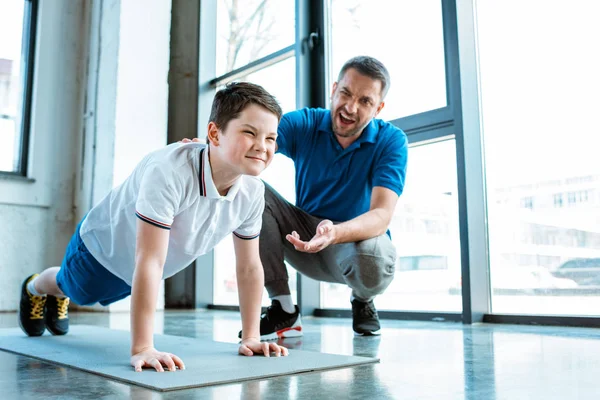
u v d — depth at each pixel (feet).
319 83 10.61
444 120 8.73
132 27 12.98
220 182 4.10
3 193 12.56
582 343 5.42
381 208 6.08
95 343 5.29
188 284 13.37
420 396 2.92
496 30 8.65
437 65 9.04
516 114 8.29
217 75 13.66
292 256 6.91
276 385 3.22
